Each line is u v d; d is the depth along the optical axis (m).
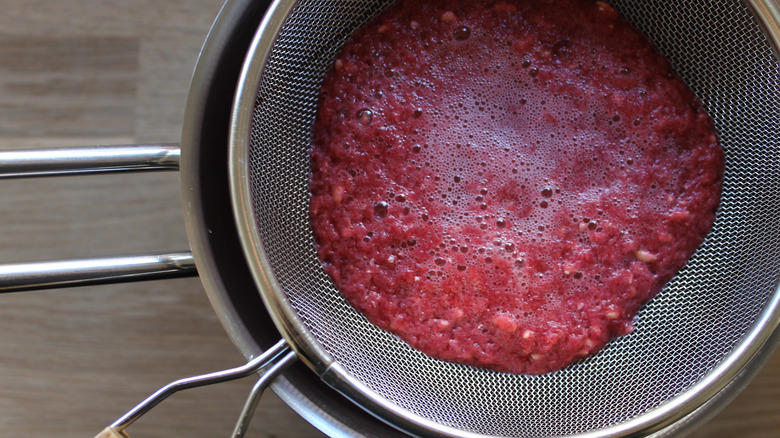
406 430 0.42
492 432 0.44
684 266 0.45
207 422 0.49
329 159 0.45
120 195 0.50
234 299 0.43
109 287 0.50
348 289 0.45
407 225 0.45
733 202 0.45
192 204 0.42
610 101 0.46
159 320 0.49
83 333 0.49
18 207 0.50
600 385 0.45
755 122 0.45
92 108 0.50
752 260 0.44
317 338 0.44
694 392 0.42
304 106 0.45
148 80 0.50
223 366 0.49
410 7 0.46
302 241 0.45
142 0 0.50
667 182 0.45
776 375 0.49
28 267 0.41
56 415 0.49
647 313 0.45
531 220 0.45
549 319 0.45
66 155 0.42
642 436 0.42
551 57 0.46
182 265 0.42
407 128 0.45
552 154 0.46
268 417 0.49
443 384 0.45
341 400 0.45
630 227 0.45
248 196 0.42
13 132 0.50
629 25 0.46
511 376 0.45
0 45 0.50
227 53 0.43
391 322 0.45
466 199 0.45
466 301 0.45
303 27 0.44
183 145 0.42
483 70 0.46
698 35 0.45
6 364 0.49
